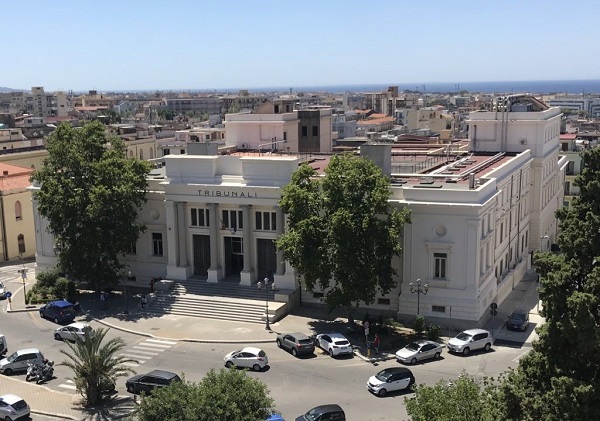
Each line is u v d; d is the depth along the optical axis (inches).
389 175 2672.2
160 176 2940.5
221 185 2674.7
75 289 2802.7
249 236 2696.9
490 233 2485.2
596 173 1365.7
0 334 2386.8
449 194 2340.1
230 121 3929.6
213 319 2516.0
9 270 3440.0
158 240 2903.5
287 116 3907.5
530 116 3390.7
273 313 2463.1
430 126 7445.9
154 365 2105.1
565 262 1301.7
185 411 1213.1
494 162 3127.5
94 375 1807.3
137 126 6195.9
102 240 2662.4
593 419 1159.0
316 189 2399.1
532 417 1187.9
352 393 1867.6
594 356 1203.9
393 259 2443.4
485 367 2048.5
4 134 5054.1
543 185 3467.0
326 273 2297.0
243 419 1229.1
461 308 2349.9
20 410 1733.5
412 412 1215.6
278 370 2039.9
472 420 1157.7
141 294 2842.0
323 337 2198.6
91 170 2711.6
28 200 3777.1
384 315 2476.6
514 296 2847.0
